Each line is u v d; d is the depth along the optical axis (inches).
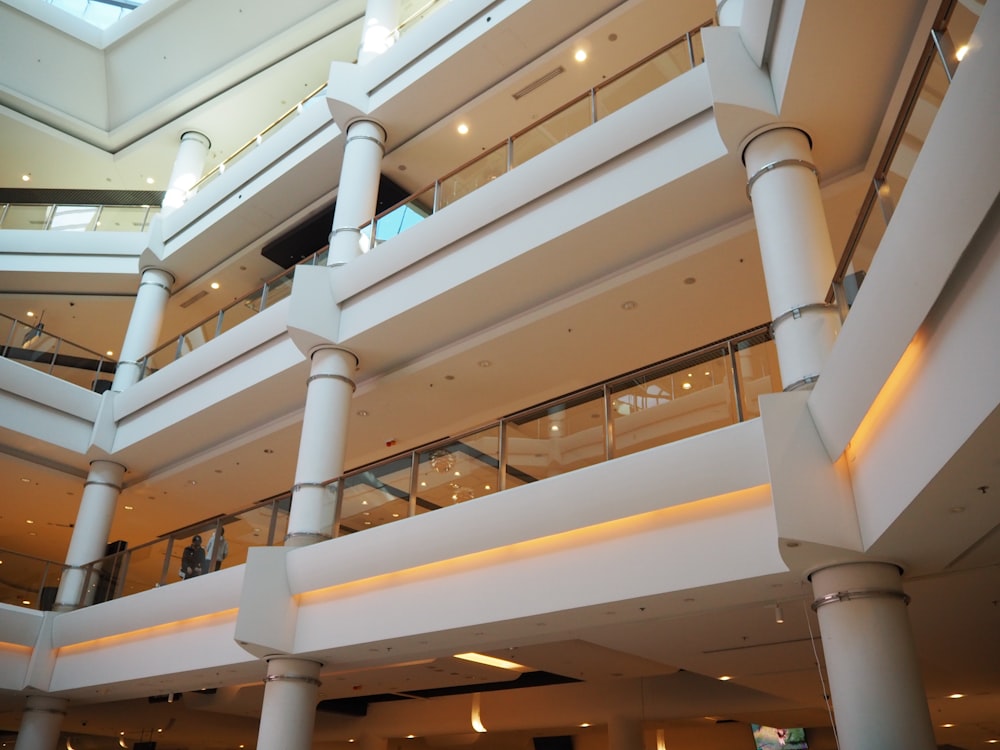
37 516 702.5
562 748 756.6
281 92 745.0
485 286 388.2
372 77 523.8
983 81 129.0
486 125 519.5
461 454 340.8
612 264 374.0
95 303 725.3
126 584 496.4
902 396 192.2
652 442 286.0
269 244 631.8
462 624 315.6
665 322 407.5
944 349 168.6
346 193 495.5
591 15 463.8
